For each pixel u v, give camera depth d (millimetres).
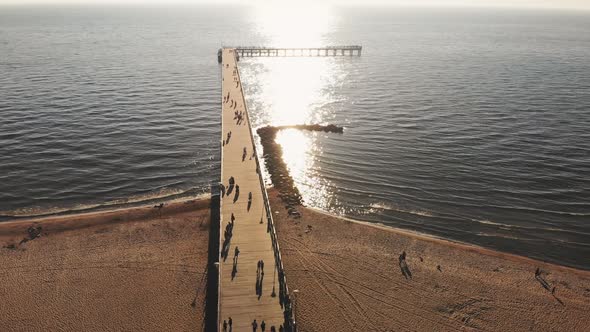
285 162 51688
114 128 61906
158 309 28297
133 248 34469
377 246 34812
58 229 36812
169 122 65125
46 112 68062
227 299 26656
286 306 26125
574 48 156625
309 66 115375
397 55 135375
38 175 47469
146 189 45219
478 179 47531
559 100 78750
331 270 31734
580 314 28281
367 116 68938
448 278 31266
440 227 38844
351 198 43688
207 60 120125
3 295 29375
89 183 46156
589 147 56625
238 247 31500
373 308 28266
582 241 37094
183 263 32719
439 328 26875
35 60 113562
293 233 36219
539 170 49812
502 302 29141
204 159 52406
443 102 76875
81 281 30750
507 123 65625
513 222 39688
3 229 36594
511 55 136250
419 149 55406
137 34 190125
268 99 80000
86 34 186500
